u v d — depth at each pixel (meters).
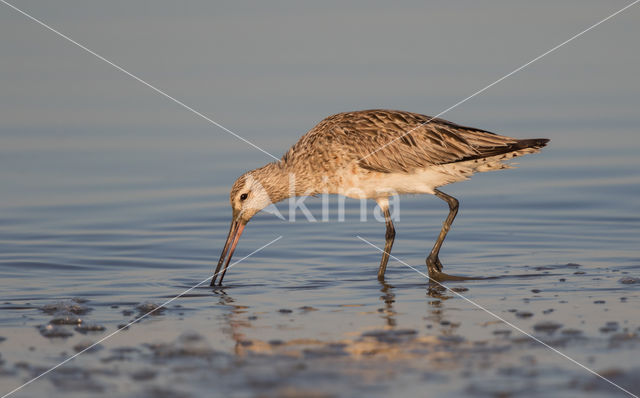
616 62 37.62
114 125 31.02
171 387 10.45
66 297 15.25
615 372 10.73
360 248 19.41
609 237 19.53
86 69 37.25
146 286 16.16
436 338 12.38
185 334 12.70
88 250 19.02
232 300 15.04
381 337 12.46
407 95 32.12
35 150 28.05
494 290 15.44
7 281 16.45
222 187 24.72
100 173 25.97
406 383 10.45
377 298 15.09
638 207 22.12
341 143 18.59
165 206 23.02
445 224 17.92
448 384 10.41
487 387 10.29
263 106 31.53
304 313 14.03
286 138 28.17
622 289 15.20
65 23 39.84
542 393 10.09
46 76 36.03
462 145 18.12
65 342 12.51
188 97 32.44
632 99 32.66
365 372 10.87
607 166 25.91
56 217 21.94
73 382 10.71
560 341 12.09
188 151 28.16
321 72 35.56
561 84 35.25
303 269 17.59
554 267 17.09
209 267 17.83
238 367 11.16
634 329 12.64
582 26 39.22
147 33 39.50
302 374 10.80
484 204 23.08
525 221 21.27
